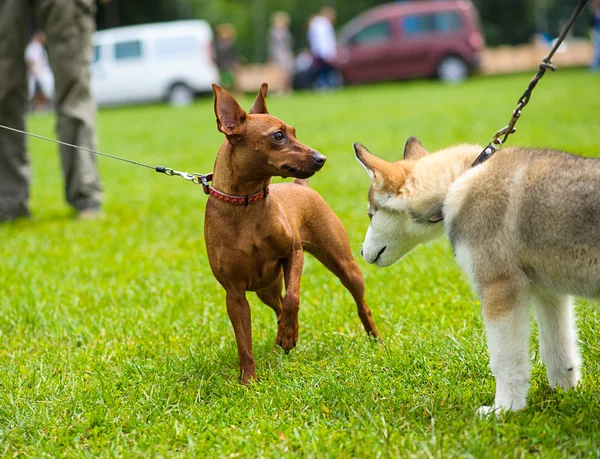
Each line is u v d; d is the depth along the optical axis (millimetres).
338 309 5141
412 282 5574
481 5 38969
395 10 27266
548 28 38531
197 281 6070
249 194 3838
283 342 3898
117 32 27062
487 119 14039
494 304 3266
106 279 6398
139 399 3852
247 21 42125
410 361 4062
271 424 3428
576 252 3098
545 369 3906
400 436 3217
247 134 3758
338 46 28062
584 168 3127
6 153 8555
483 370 3887
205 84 26438
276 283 4531
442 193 3553
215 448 3297
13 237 7891
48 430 3590
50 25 7895
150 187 10688
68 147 8391
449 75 26953
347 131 14500
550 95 17609
